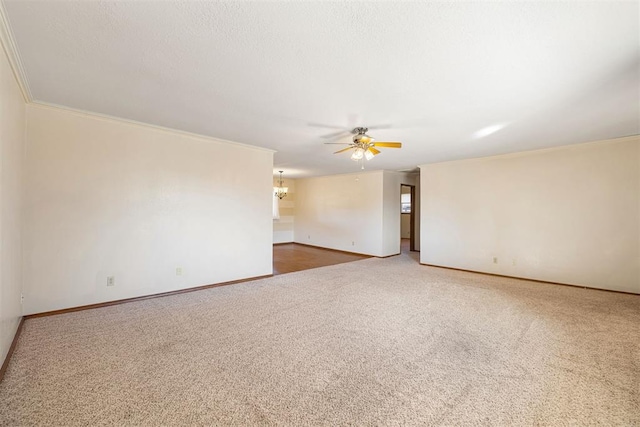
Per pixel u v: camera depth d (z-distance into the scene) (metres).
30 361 2.13
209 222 4.15
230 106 2.82
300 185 9.34
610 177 4.05
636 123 3.24
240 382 1.93
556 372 2.08
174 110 2.96
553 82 2.24
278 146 4.55
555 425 1.57
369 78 2.20
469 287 4.32
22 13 1.49
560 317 3.11
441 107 2.77
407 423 1.58
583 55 1.85
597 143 4.11
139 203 3.52
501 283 4.56
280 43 1.75
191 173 3.95
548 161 4.55
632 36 1.64
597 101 2.61
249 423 1.57
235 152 4.41
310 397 1.79
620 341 2.55
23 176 2.75
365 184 7.32
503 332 2.74
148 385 1.88
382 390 1.86
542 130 3.52
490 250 5.20
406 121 3.19
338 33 1.64
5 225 2.03
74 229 3.09
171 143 3.76
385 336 2.65
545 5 1.40
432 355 2.31
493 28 1.58
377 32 1.62
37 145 2.86
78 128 3.09
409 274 5.18
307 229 9.03
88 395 1.77
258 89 2.42
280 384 1.92
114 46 1.81
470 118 3.08
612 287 4.07
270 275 4.95
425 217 6.11
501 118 3.08
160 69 2.10
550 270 4.57
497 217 5.11
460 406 1.72
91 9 1.46
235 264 4.46
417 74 2.12
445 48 1.78
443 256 5.82
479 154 5.03
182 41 1.74
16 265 2.47
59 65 2.06
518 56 1.87
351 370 2.09
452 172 5.71
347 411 1.67
